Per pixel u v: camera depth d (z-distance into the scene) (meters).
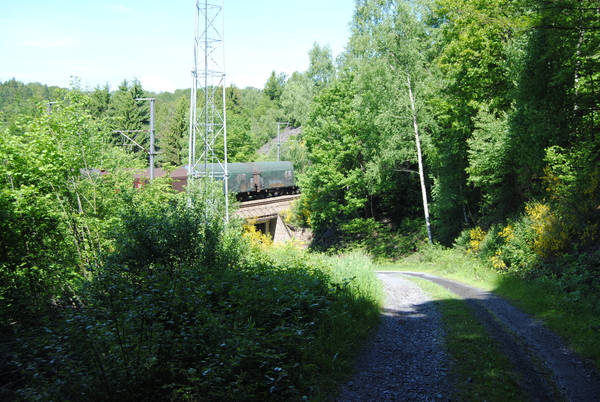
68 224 13.59
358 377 6.74
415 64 27.05
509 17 18.50
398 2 26.70
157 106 92.12
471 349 7.77
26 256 11.00
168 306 6.26
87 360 5.29
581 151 15.47
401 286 16.34
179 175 38.12
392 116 27.67
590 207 14.22
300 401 5.79
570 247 14.11
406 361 7.46
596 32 14.29
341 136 34.28
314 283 9.95
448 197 26.48
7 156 12.40
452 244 27.25
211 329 6.29
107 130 16.75
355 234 38.25
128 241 9.55
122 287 6.95
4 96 108.38
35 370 5.15
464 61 21.70
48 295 9.62
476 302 12.57
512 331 9.11
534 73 17.38
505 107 21.56
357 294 11.55
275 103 105.81
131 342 5.58
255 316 7.43
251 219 38.44
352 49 35.19
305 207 42.50
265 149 77.75
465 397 5.87
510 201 23.12
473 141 21.91
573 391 6.01
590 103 16.89
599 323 8.64
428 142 27.16
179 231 10.04
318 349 7.37
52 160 13.62
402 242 33.06
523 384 6.26
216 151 59.06
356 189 34.00
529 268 15.17
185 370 5.36
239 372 5.82
